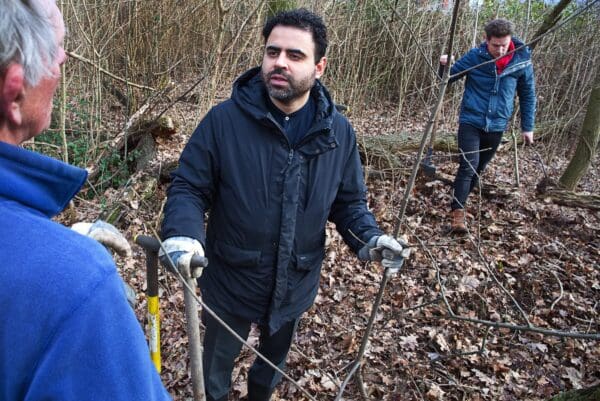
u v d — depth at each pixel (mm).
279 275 1847
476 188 5105
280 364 2184
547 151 6887
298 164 1772
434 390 2799
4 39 663
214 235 1899
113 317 694
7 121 728
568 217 4688
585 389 2070
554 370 3053
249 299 1895
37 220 696
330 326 3293
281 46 1701
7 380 659
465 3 7398
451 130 6902
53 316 647
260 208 1777
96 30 5305
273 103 1812
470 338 3250
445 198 4922
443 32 7617
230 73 5445
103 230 1130
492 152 4445
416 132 6254
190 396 2715
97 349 673
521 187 5477
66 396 658
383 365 2979
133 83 5512
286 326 2086
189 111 6398
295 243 1846
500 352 3150
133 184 4754
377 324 3330
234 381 2818
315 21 1730
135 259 3822
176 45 6789
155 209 4527
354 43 6680
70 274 666
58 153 5152
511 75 4129
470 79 4211
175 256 1415
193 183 1772
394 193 4934
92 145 5258
